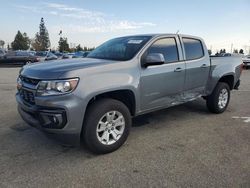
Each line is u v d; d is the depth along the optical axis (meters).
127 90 4.31
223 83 6.49
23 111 4.23
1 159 3.92
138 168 3.68
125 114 4.27
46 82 3.69
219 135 5.02
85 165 3.77
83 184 3.28
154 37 4.92
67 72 3.69
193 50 5.71
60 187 3.21
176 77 5.16
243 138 4.86
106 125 4.09
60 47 78.19
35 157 4.00
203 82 5.95
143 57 4.59
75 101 3.67
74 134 3.75
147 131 5.20
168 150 4.30
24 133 4.98
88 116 3.88
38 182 3.32
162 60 4.40
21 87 4.20
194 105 7.36
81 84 3.73
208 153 4.19
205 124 5.70
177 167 3.71
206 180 3.37
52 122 3.69
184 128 5.41
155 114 6.42
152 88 4.71
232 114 6.56
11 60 26.67
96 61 4.36
